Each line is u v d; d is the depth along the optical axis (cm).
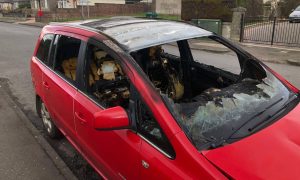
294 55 1306
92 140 355
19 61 1228
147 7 4747
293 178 227
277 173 230
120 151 304
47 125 539
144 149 275
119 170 315
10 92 817
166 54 436
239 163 237
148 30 359
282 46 1538
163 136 263
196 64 437
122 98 365
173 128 258
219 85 409
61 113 429
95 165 374
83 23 426
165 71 423
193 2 1972
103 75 385
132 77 291
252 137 265
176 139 252
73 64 417
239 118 293
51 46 470
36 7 5075
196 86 432
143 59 401
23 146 525
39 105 560
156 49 409
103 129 279
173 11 4653
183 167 244
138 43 323
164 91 413
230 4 1862
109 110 282
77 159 481
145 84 284
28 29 2681
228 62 416
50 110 475
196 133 266
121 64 304
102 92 372
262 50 1448
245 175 228
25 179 439
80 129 379
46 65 484
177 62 443
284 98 331
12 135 565
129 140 291
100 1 4719
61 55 449
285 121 289
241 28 1694
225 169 231
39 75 496
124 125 283
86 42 366
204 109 297
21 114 656
